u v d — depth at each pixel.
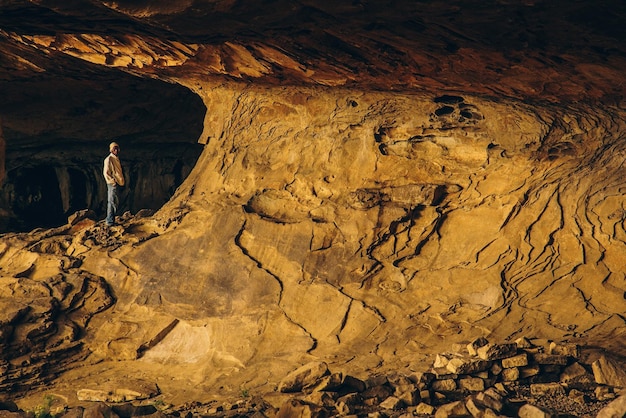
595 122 11.08
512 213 11.93
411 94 12.09
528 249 11.78
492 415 7.73
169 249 13.80
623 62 8.62
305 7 8.59
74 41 12.60
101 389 11.48
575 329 10.88
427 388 8.99
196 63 12.44
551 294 11.46
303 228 13.02
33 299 13.35
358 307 12.12
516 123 11.58
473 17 7.91
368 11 8.33
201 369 12.00
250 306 12.60
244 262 13.06
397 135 12.79
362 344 11.64
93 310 13.42
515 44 8.59
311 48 10.28
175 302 13.12
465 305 11.77
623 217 11.16
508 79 10.01
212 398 10.91
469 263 12.08
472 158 12.27
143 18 9.24
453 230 12.39
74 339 13.03
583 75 9.40
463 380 8.98
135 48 12.27
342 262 12.61
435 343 11.30
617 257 11.23
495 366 9.17
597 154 11.22
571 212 11.56
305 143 13.73
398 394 8.86
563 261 11.58
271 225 13.27
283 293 12.59
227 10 8.81
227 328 12.46
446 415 8.09
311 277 12.63
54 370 12.52
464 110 12.02
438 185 12.42
